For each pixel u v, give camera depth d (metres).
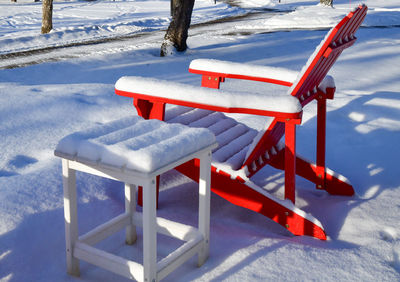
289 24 15.68
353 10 2.08
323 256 2.04
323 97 2.78
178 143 1.68
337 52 2.37
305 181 3.16
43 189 2.55
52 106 4.50
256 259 2.00
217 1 28.91
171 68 8.16
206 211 1.94
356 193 2.89
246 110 2.21
